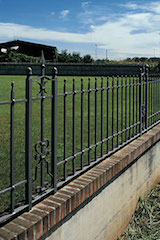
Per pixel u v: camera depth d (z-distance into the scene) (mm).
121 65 27562
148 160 4934
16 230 2150
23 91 14383
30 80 2408
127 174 4055
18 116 8258
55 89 2727
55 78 2738
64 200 2639
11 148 2275
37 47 45250
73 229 2828
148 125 5637
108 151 3922
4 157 4512
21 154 4691
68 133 6156
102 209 3381
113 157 3812
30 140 2438
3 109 9375
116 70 27812
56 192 2795
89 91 3303
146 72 5254
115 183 3689
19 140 5594
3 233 2105
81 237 2982
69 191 2818
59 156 4637
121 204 3898
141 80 4992
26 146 2432
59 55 43344
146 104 5266
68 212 2674
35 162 4328
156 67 20906
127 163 3930
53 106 2729
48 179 3674
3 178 3701
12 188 2287
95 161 3551
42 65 2551
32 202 2490
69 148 5086
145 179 4824
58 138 5727
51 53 44531
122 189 3906
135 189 4391
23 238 2146
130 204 4219
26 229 2172
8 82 18859
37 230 2285
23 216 2357
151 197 4906
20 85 17000
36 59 40688
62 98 11648
